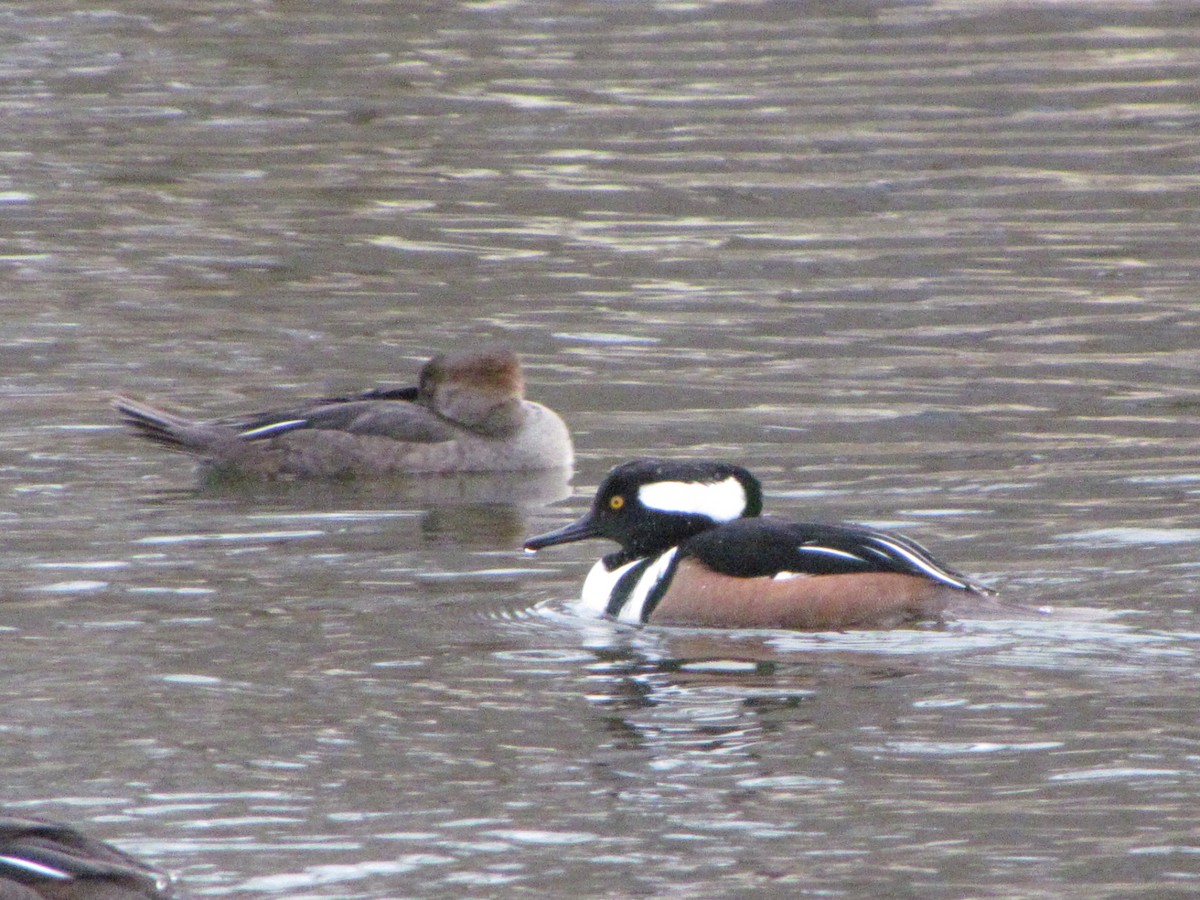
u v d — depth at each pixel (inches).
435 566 540.4
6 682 437.4
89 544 558.6
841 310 861.2
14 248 990.4
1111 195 1073.5
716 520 509.4
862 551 482.3
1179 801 363.3
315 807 365.1
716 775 380.2
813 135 1217.4
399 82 1370.6
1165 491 593.0
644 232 1013.8
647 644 466.0
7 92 1350.9
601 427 702.5
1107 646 449.4
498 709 419.8
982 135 1213.1
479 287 914.1
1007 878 333.1
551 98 1320.1
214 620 485.7
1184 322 828.0
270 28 1539.1
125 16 1578.5
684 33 1509.6
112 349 810.2
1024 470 622.8
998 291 888.9
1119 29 1501.0
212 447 663.8
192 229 1031.0
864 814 360.2
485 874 335.9
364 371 780.0
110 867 288.8
